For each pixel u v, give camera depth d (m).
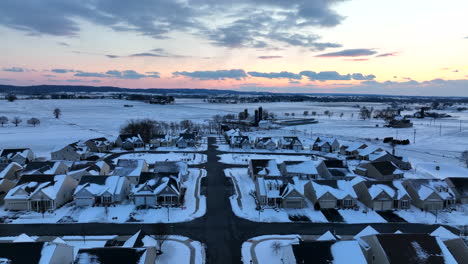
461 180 60.25
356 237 38.38
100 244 41.88
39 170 67.75
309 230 47.25
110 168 80.81
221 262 38.19
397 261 31.94
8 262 29.83
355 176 69.06
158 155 97.44
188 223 48.97
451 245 36.50
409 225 49.50
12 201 52.94
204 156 96.75
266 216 52.09
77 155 88.06
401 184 58.50
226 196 60.94
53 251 31.16
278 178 61.59
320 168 75.19
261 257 39.41
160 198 56.34
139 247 33.31
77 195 55.19
